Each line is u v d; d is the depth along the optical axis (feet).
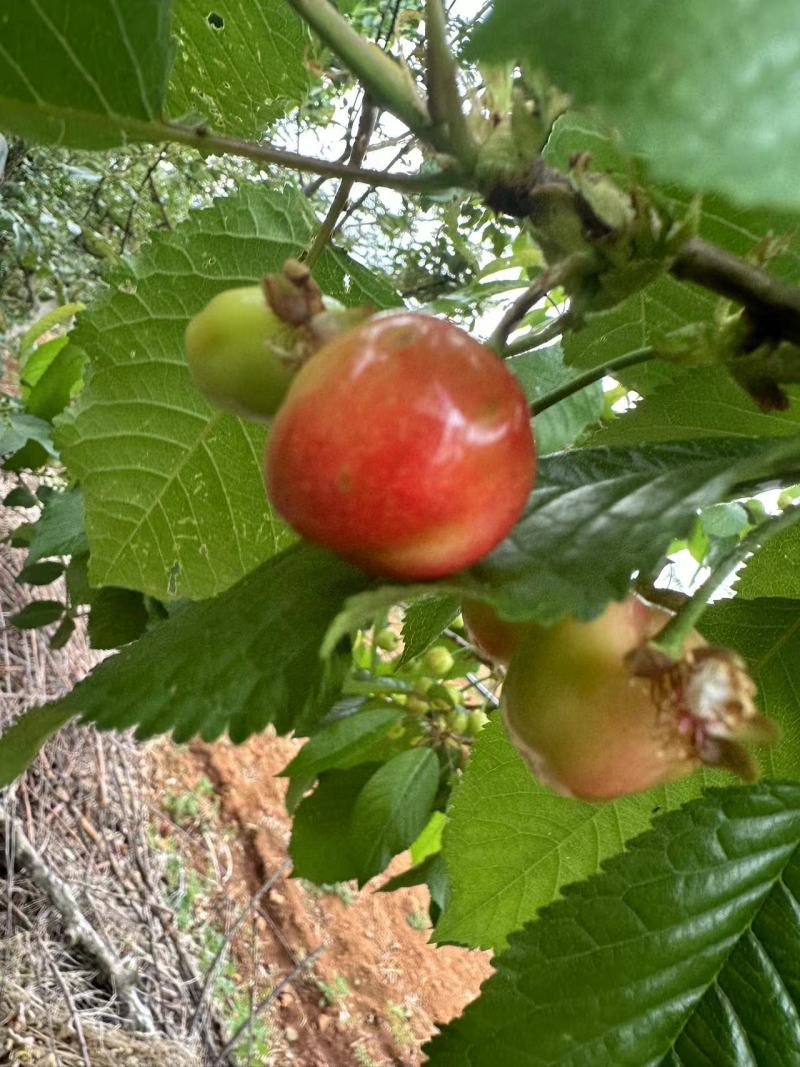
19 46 0.22
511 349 0.25
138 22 0.22
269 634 0.26
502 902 0.43
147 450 0.45
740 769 0.22
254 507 0.46
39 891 1.30
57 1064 1.08
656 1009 0.29
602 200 0.22
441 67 0.22
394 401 0.18
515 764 0.41
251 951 1.76
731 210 0.33
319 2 0.22
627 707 0.23
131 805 1.68
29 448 1.01
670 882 0.31
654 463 0.27
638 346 0.42
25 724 0.27
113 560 0.47
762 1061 0.28
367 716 0.71
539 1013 0.29
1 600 1.55
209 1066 1.36
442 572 0.20
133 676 0.26
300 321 0.24
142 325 0.43
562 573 0.22
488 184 0.23
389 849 0.70
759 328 0.24
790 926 0.30
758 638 0.36
